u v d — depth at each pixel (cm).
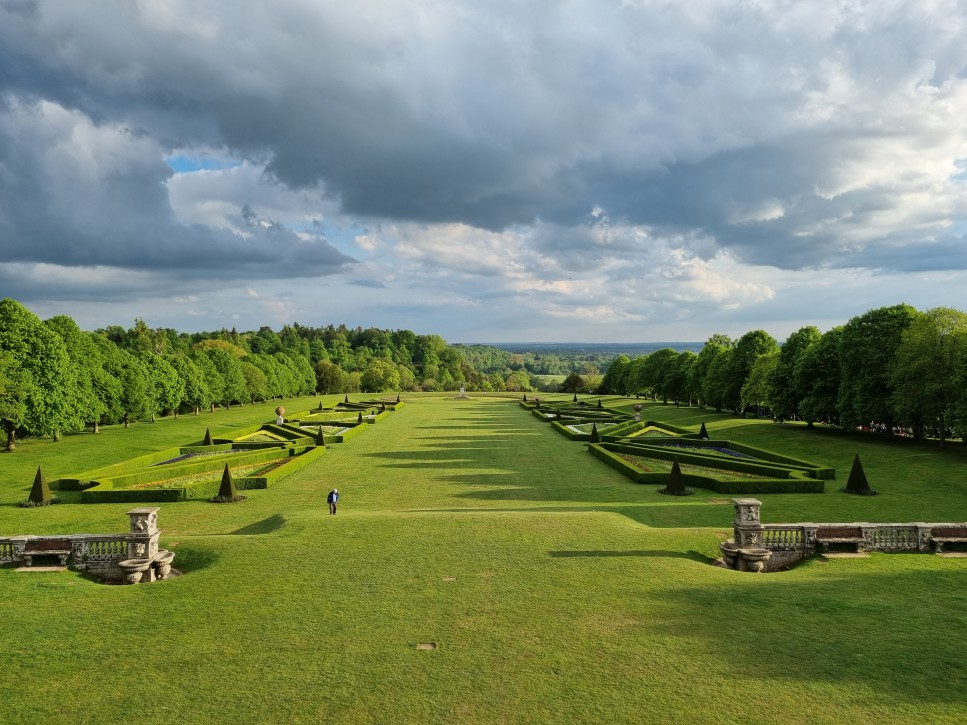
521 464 5434
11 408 5831
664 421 9669
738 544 2492
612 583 2172
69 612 1977
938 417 5597
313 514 3294
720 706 1402
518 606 1975
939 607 1967
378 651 1677
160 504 3925
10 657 1667
